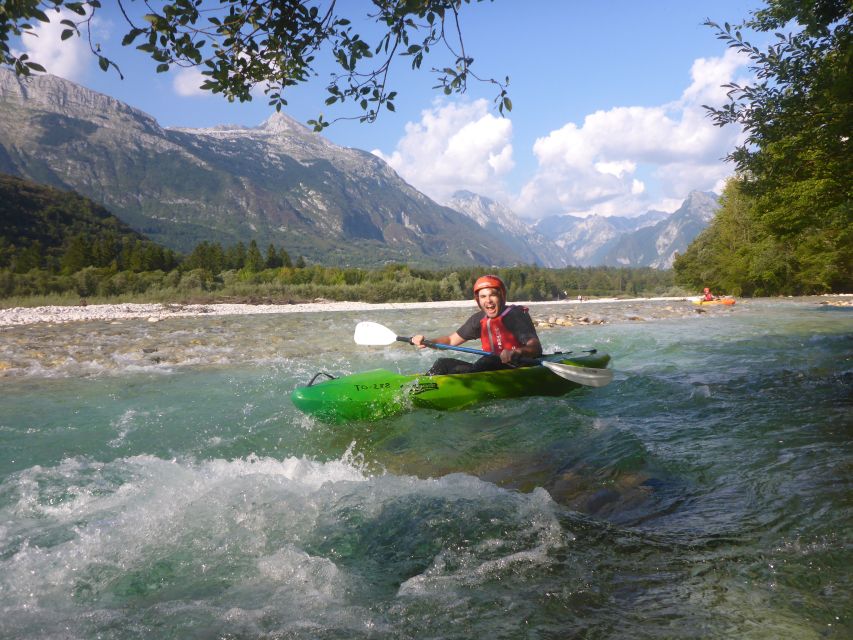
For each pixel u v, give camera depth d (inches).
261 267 2955.2
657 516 117.0
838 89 220.7
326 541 112.7
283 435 204.2
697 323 614.9
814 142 267.4
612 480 140.2
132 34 142.3
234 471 161.8
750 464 144.1
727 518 113.0
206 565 104.3
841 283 1288.1
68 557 108.0
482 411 221.1
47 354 406.9
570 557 100.6
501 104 173.5
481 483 140.9
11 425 219.1
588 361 278.1
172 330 599.5
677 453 158.1
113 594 95.2
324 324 705.0
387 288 1804.9
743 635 75.4
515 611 84.7
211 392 282.8
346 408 214.1
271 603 90.7
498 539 109.1
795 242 1124.5
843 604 81.0
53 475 158.2
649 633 77.2
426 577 96.0
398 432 201.0
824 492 120.6
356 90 173.2
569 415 203.9
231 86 167.3
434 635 79.8
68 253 2726.4
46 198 6102.4
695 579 90.8
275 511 126.7
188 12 147.1
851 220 322.0
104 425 219.1
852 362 306.2
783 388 239.8
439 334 585.6
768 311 791.1
